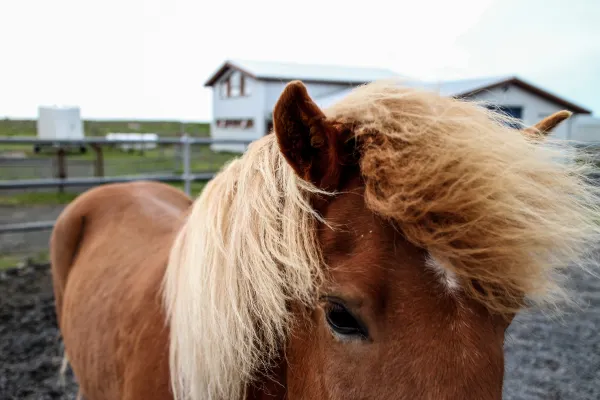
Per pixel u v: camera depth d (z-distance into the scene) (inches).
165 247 79.7
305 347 48.1
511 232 40.3
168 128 1683.1
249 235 50.9
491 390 38.6
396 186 41.6
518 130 49.4
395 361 39.6
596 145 50.2
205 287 53.2
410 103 45.8
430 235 40.4
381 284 41.3
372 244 43.0
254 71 897.5
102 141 249.8
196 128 1728.6
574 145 50.4
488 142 42.6
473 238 40.4
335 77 874.1
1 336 164.2
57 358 151.8
